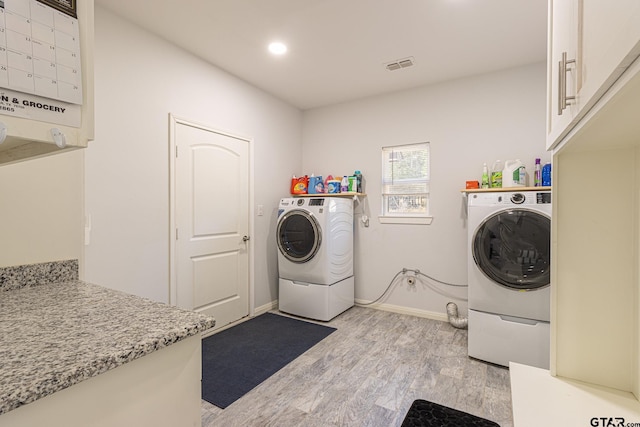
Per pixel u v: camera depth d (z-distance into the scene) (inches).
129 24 88.6
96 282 82.3
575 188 38.9
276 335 111.8
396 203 140.6
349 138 150.1
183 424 29.5
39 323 29.9
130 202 89.7
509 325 87.7
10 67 22.3
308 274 129.1
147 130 93.7
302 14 85.0
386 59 109.6
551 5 39.4
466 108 123.3
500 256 90.0
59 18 25.1
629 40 15.6
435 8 81.9
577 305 39.1
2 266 42.6
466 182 116.3
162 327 29.1
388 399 73.9
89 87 27.0
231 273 124.0
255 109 133.7
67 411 22.0
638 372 35.3
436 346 102.3
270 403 72.4
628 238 36.8
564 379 39.4
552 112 38.5
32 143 29.9
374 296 142.8
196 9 83.1
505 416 67.6
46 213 47.0
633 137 32.0
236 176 125.5
